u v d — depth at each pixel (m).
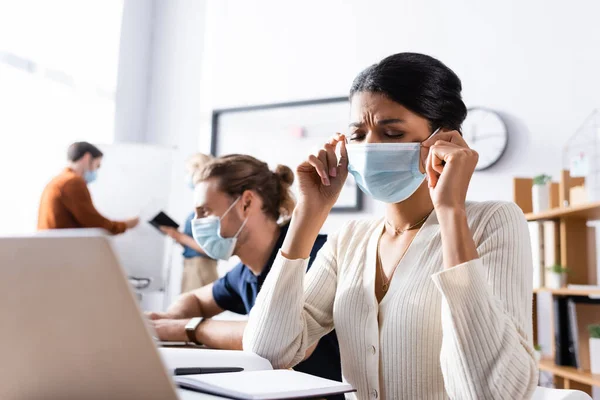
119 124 4.58
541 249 2.82
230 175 1.62
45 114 3.96
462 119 1.12
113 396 0.58
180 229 4.45
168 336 1.62
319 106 4.15
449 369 0.85
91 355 0.56
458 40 3.79
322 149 1.19
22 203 3.73
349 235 1.23
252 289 1.68
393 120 1.07
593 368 2.37
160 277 4.16
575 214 2.55
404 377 1.00
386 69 1.08
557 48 3.52
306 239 1.15
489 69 3.68
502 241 0.96
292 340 1.13
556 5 3.56
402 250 1.09
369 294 1.06
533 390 0.83
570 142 3.42
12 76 3.73
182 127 4.65
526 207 2.97
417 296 0.99
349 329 1.09
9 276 0.54
